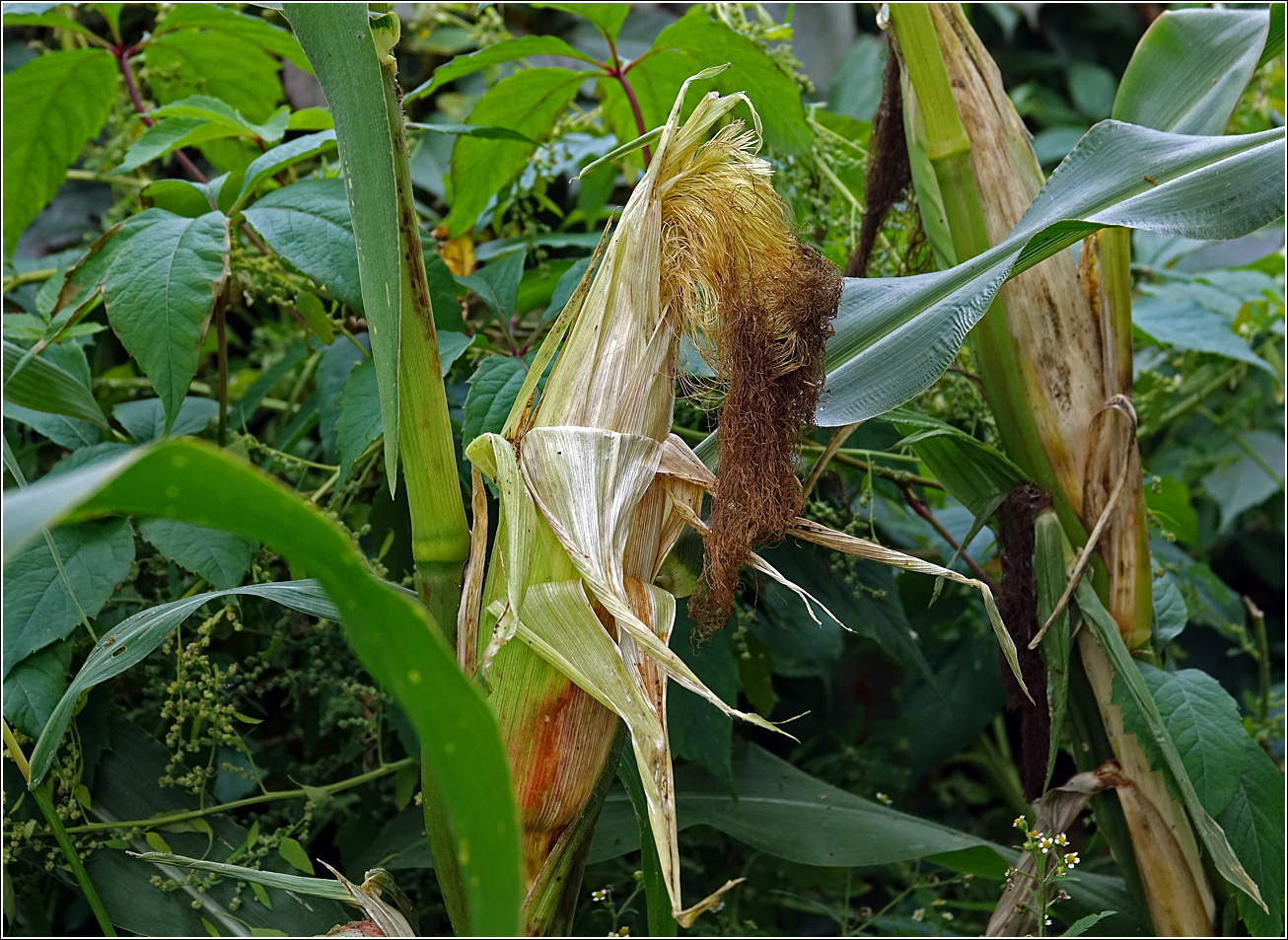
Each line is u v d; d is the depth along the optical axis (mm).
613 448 450
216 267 575
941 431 591
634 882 725
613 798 678
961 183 609
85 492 278
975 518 626
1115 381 621
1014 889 605
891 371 551
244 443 672
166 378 558
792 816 664
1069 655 619
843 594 709
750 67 674
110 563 587
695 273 465
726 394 476
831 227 781
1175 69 639
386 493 687
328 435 684
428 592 488
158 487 319
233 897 588
